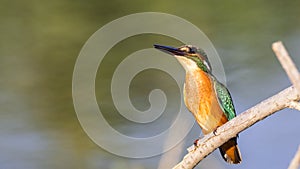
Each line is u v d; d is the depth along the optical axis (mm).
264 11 20172
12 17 20266
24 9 20656
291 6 20531
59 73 16609
